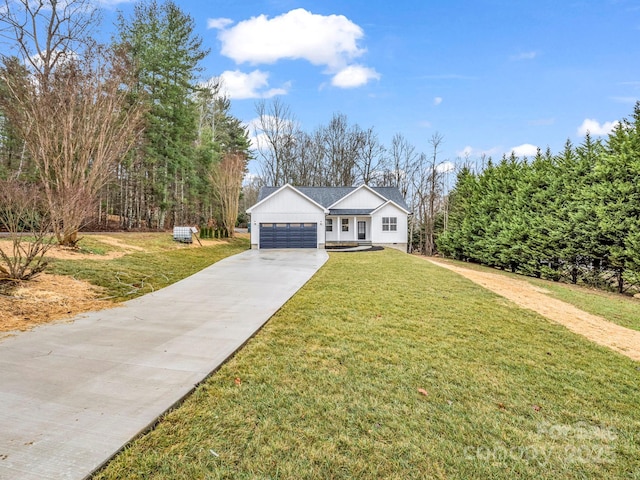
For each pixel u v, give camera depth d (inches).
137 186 930.1
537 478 99.8
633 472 104.7
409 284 374.9
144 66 782.5
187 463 95.0
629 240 443.8
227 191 1068.5
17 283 258.7
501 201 749.9
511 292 387.5
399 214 935.0
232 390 136.9
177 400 124.6
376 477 95.1
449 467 101.2
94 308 248.1
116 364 154.4
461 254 924.6
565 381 169.2
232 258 618.8
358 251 776.9
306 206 855.7
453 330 232.7
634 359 211.9
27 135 380.5
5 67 385.1
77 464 90.4
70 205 399.9
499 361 186.7
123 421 110.2
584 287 531.5
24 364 150.2
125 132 464.1
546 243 585.9
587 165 541.3
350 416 123.7
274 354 176.2
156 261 471.2
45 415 111.9
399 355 183.5
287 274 428.8
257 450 102.5
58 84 401.7
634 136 464.8
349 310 265.9
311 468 96.6
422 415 128.0
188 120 932.6
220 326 215.9
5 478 84.0
